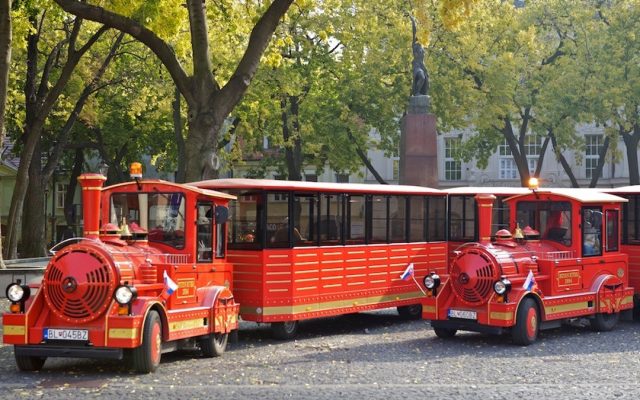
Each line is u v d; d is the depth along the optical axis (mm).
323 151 45406
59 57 36688
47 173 37531
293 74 40656
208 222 15289
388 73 43469
